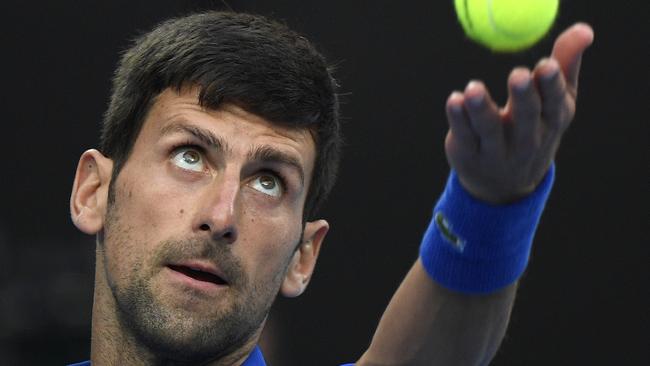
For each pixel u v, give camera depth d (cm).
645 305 1861
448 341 762
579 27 650
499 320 764
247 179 874
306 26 1845
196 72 877
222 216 840
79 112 1880
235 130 868
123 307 870
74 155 1881
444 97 1866
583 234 1877
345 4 1858
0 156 1867
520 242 735
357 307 1872
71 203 946
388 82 1870
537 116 648
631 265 1867
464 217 721
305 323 1866
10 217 1864
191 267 847
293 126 886
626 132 1872
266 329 1848
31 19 1877
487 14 838
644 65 1866
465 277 740
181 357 859
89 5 1878
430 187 1873
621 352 1866
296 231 895
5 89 1875
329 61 1855
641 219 1866
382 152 1873
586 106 1878
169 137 874
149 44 922
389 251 1872
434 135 1872
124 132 913
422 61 1870
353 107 1869
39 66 1881
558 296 1877
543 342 1873
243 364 893
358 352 1866
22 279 1850
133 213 875
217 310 848
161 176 870
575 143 1881
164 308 846
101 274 912
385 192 1877
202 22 908
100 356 902
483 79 1852
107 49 1877
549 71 625
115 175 907
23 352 1839
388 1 1866
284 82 880
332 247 1873
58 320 1855
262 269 869
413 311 763
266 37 899
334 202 1877
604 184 1875
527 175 688
